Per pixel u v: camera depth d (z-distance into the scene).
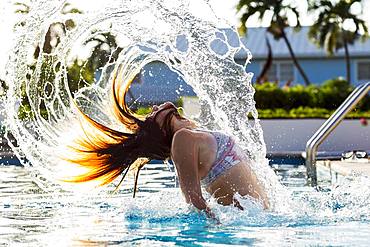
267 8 57.81
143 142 7.21
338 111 11.73
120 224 6.46
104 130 7.24
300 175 12.39
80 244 5.41
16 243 5.47
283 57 56.94
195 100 19.58
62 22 8.56
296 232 5.85
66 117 7.55
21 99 8.07
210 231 5.97
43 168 7.75
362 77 58.00
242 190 6.85
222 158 6.87
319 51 58.12
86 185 7.72
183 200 7.55
